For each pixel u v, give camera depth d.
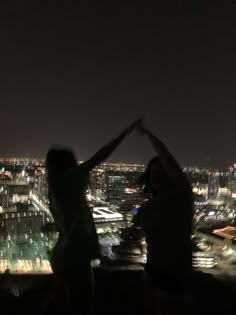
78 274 2.17
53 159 2.13
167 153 2.08
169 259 2.01
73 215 2.06
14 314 3.24
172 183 2.08
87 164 2.10
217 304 3.28
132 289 4.00
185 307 2.26
